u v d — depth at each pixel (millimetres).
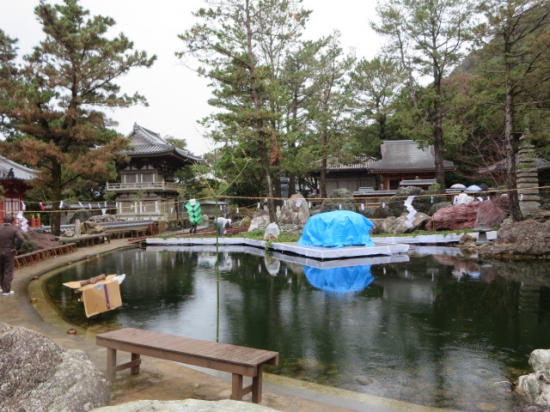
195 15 20578
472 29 18922
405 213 24062
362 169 44938
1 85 19531
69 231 23656
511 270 12859
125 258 17516
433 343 6543
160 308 8867
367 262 15148
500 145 35156
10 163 21984
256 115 22016
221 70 22094
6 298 9523
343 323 7676
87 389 3586
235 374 3930
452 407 4375
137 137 43031
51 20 19188
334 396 4590
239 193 39812
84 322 7793
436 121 27125
